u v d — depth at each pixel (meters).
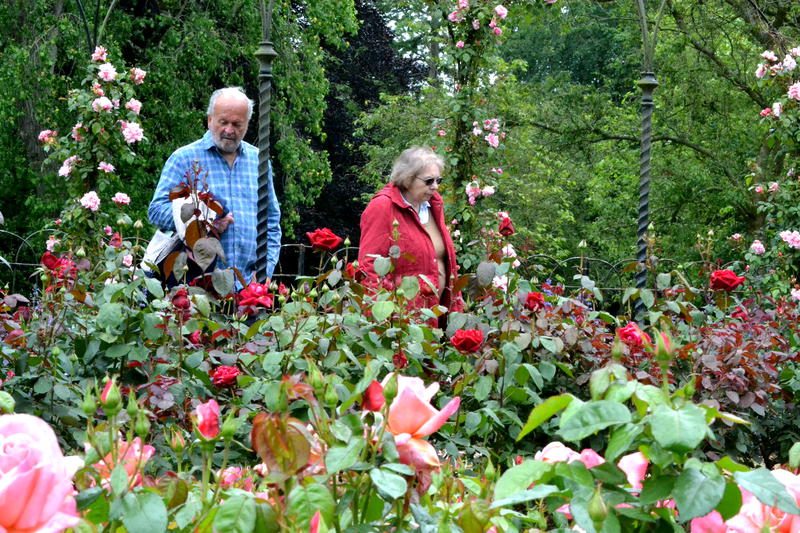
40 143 14.79
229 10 15.98
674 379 3.93
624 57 22.91
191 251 3.72
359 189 22.69
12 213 15.61
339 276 3.60
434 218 4.64
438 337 3.66
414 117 16.08
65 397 2.86
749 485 0.88
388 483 0.91
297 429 0.85
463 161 8.26
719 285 4.29
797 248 8.42
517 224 17.06
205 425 1.01
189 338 3.46
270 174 4.85
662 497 0.90
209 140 4.67
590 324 4.03
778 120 8.85
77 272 3.50
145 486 1.00
